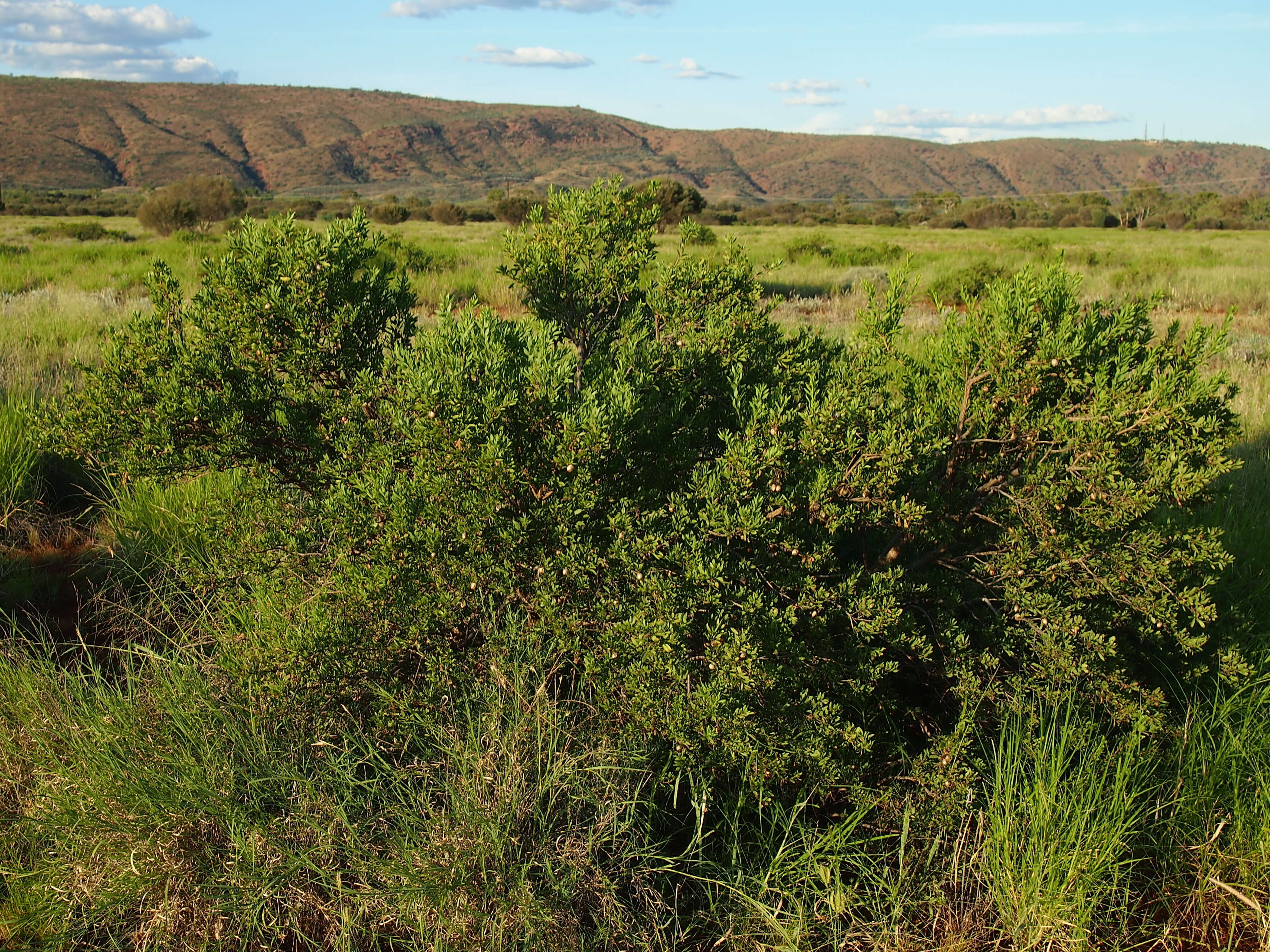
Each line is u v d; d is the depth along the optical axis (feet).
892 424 8.64
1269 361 31.42
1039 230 215.31
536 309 11.34
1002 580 10.13
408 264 56.08
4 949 7.38
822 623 8.63
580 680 9.36
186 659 10.00
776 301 10.81
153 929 7.52
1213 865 8.70
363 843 7.71
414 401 8.15
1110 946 8.09
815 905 7.86
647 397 9.05
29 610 12.63
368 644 8.57
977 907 8.22
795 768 8.58
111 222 195.31
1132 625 10.39
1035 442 9.89
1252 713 10.06
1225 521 15.06
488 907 7.29
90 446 9.72
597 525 8.41
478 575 8.37
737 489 8.37
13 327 29.48
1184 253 96.89
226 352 10.28
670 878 8.20
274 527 10.06
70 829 7.73
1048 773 8.75
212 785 7.86
